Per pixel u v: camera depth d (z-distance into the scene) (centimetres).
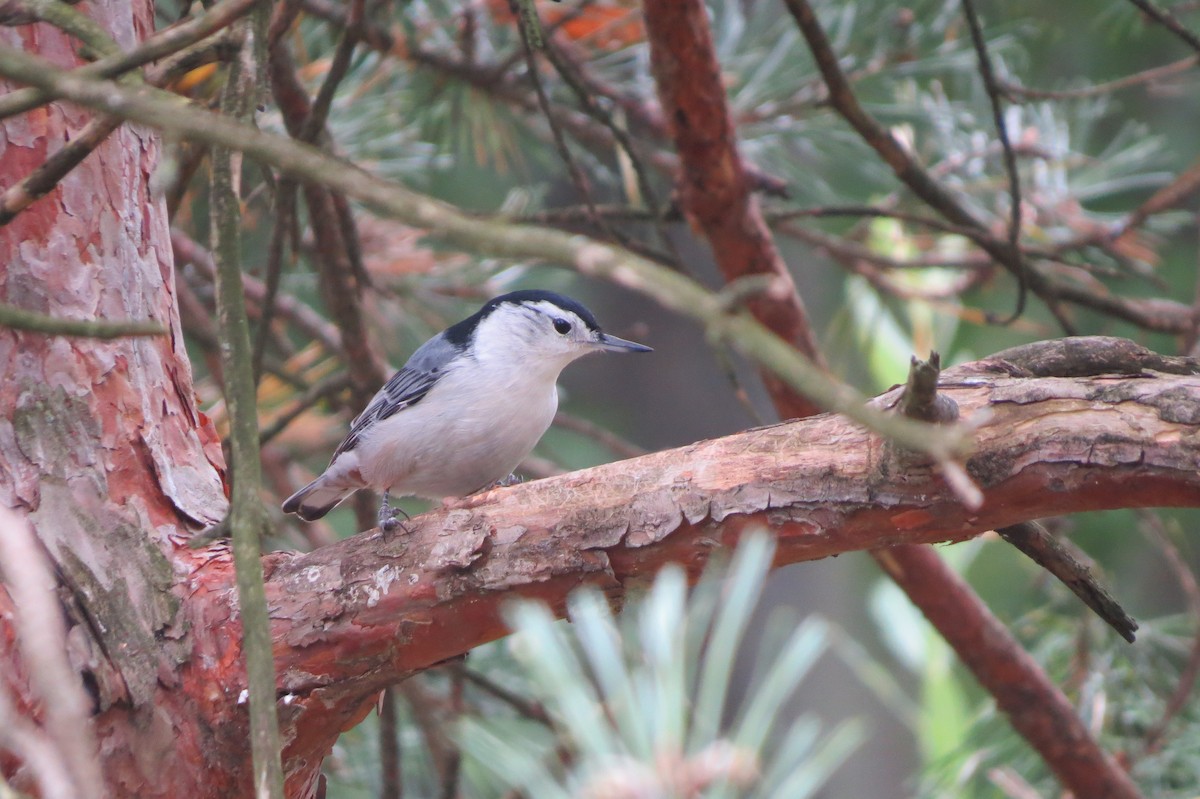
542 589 468
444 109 995
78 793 245
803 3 678
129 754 458
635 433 2031
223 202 416
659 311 2059
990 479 432
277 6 758
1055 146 962
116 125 376
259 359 757
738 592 270
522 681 940
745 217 761
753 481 458
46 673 250
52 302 496
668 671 258
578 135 1002
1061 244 957
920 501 441
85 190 511
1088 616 814
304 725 487
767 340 256
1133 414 426
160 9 859
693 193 753
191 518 506
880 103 965
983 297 1391
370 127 956
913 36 935
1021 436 431
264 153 286
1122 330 1390
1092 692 798
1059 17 1284
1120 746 786
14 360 488
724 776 244
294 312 1043
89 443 491
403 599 473
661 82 708
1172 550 802
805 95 952
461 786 825
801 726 285
